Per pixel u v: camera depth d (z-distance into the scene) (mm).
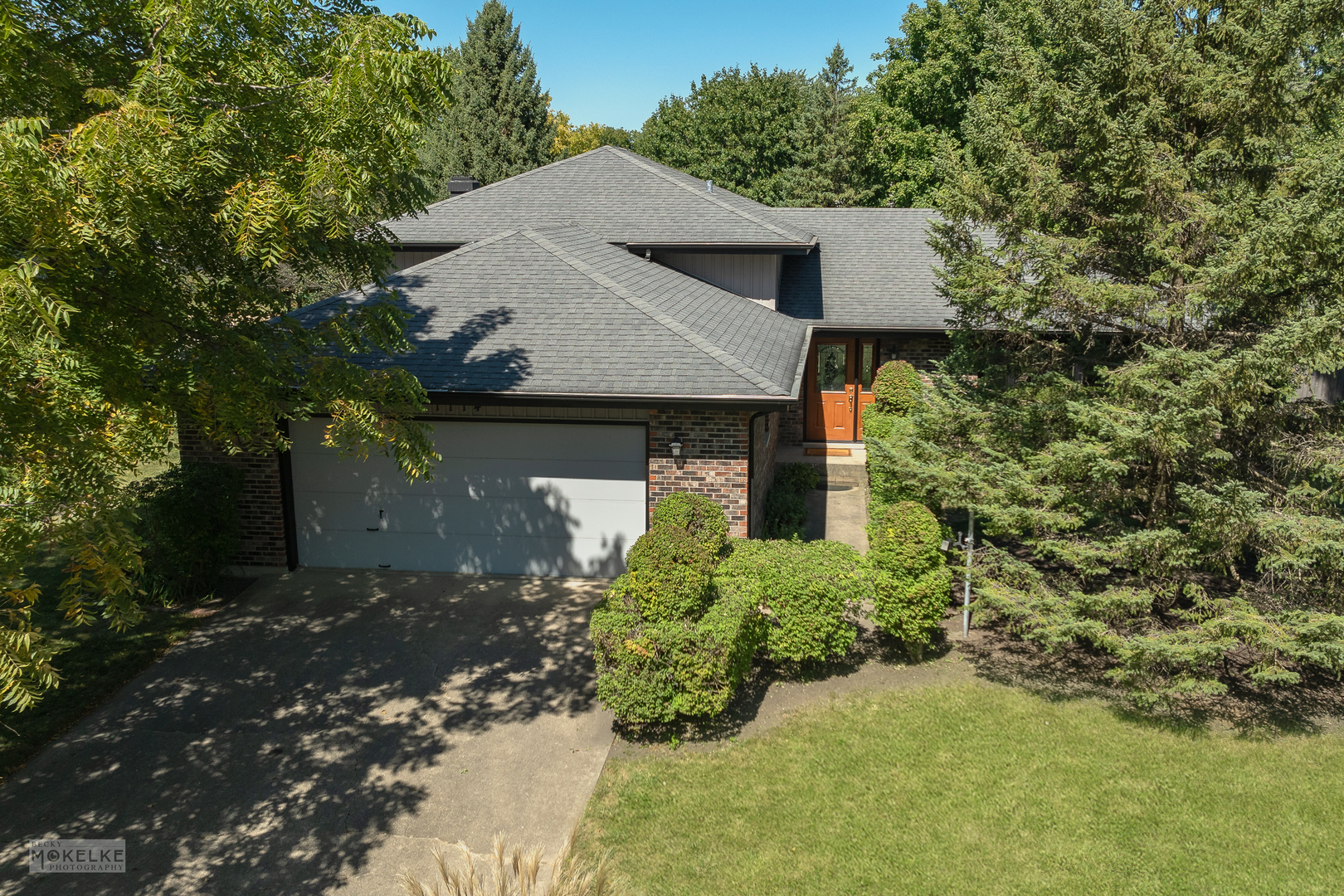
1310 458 8820
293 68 7328
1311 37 8656
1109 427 8242
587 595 11453
